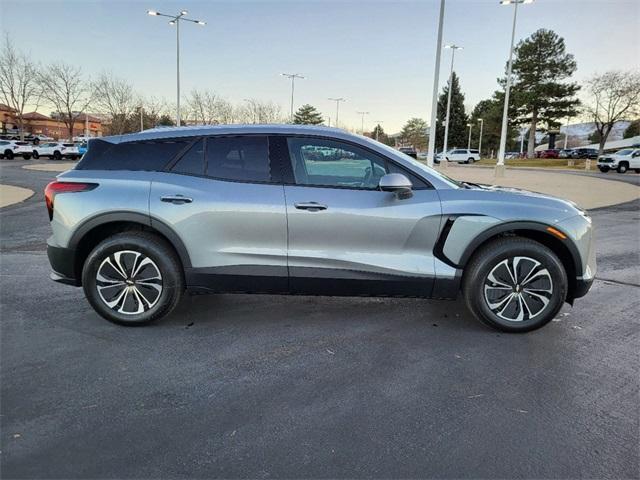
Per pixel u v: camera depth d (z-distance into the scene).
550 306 4.00
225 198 3.92
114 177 4.03
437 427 2.73
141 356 3.61
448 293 4.02
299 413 2.86
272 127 4.08
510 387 3.19
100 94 57.56
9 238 8.36
